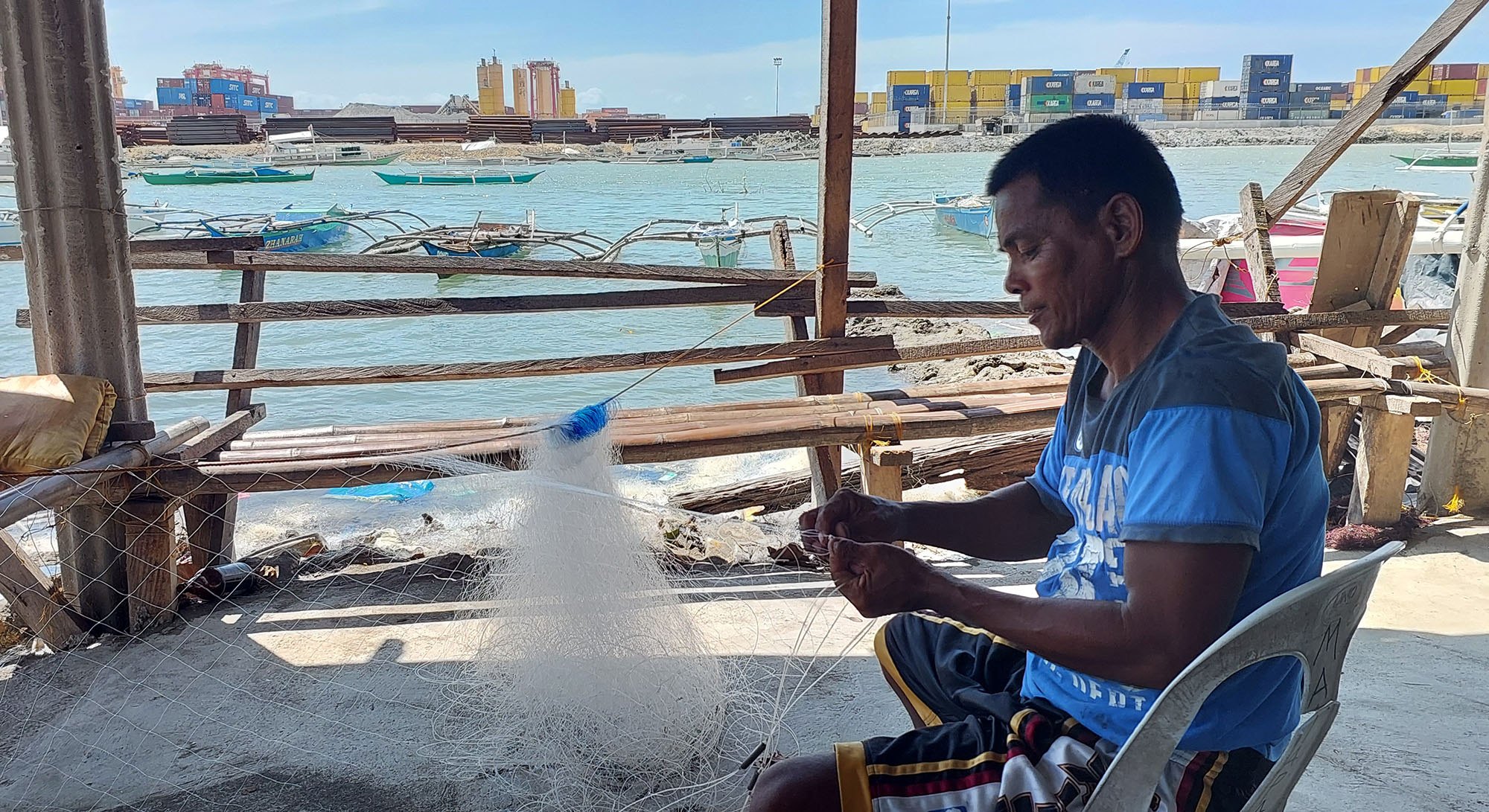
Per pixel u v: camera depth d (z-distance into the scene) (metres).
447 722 2.68
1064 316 1.43
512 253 19.53
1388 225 4.72
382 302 4.32
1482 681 2.82
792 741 2.56
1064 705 1.47
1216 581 1.23
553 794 2.34
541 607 2.38
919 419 3.71
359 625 3.29
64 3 3.03
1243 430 1.26
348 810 2.33
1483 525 4.16
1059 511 1.76
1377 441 4.05
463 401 9.48
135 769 2.50
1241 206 4.94
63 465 3.00
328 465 3.17
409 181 40.47
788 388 9.65
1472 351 4.23
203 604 3.46
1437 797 2.22
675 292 4.55
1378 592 3.50
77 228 3.15
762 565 3.88
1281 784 1.37
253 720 2.72
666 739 2.40
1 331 12.86
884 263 20.50
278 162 50.38
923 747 1.44
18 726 2.70
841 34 4.16
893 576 1.42
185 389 4.02
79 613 3.24
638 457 3.50
